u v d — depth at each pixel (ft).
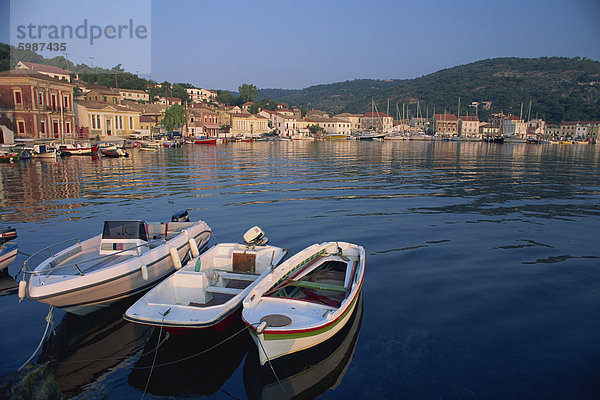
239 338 28.96
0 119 177.78
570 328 28.63
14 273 38.65
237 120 369.71
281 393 22.40
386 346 26.37
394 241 48.91
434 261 41.83
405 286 35.55
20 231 52.13
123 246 35.45
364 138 425.69
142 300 27.07
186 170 127.34
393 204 72.28
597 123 503.61
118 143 218.18
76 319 30.89
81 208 67.26
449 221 59.16
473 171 131.75
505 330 28.32
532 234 52.16
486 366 24.38
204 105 410.31
